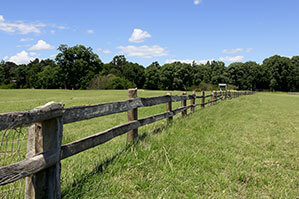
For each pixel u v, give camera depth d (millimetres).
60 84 88875
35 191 2307
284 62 110250
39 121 2309
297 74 108312
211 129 7172
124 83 76250
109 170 3627
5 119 1857
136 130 5133
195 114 9703
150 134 5582
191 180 3533
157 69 103562
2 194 2656
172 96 7613
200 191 3254
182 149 4680
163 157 4207
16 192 2783
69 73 88125
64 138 5969
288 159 4738
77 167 3783
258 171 4012
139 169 3758
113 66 120500
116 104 4172
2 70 107938
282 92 103062
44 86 90938
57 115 2473
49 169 2443
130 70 101188
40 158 2240
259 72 110688
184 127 6926
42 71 100125
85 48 92625
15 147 4820
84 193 2924
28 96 33031
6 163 3578
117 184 3205
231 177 3684
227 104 16312
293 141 6262
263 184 3555
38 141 2342
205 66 117062
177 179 3498
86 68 90500
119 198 2982
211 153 4762
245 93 38281
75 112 2986
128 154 4066
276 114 12547
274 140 6273
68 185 3059
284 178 3762
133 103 4926
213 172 3891
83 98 26297
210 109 12172
